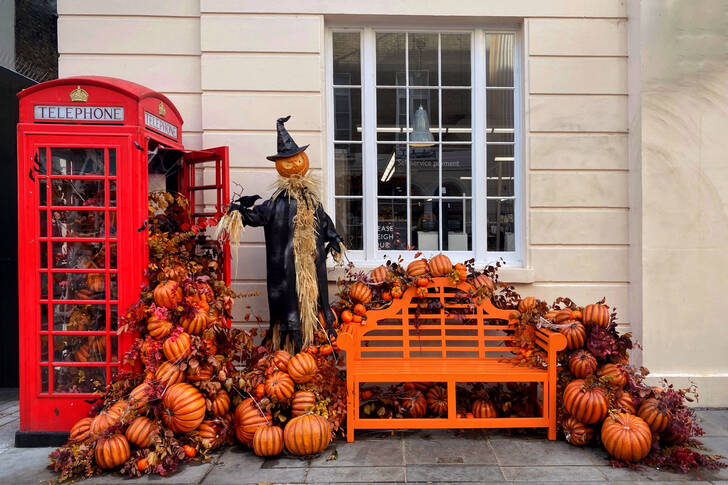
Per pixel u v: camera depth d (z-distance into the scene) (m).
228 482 3.15
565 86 4.86
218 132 4.76
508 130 5.05
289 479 3.18
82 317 3.79
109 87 3.70
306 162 4.05
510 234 5.05
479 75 5.01
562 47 4.86
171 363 3.45
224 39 4.74
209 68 4.74
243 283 4.74
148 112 3.88
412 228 5.05
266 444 3.40
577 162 4.86
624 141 4.88
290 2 4.76
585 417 3.52
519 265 4.93
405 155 5.05
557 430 3.76
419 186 5.07
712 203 4.65
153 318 3.58
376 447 3.63
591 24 4.87
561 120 4.86
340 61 5.01
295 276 3.89
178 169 4.61
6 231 5.28
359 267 4.80
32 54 5.53
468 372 3.72
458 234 5.06
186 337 3.53
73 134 3.69
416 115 5.05
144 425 3.32
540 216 4.84
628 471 3.27
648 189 4.64
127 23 4.80
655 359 4.63
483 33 5.03
